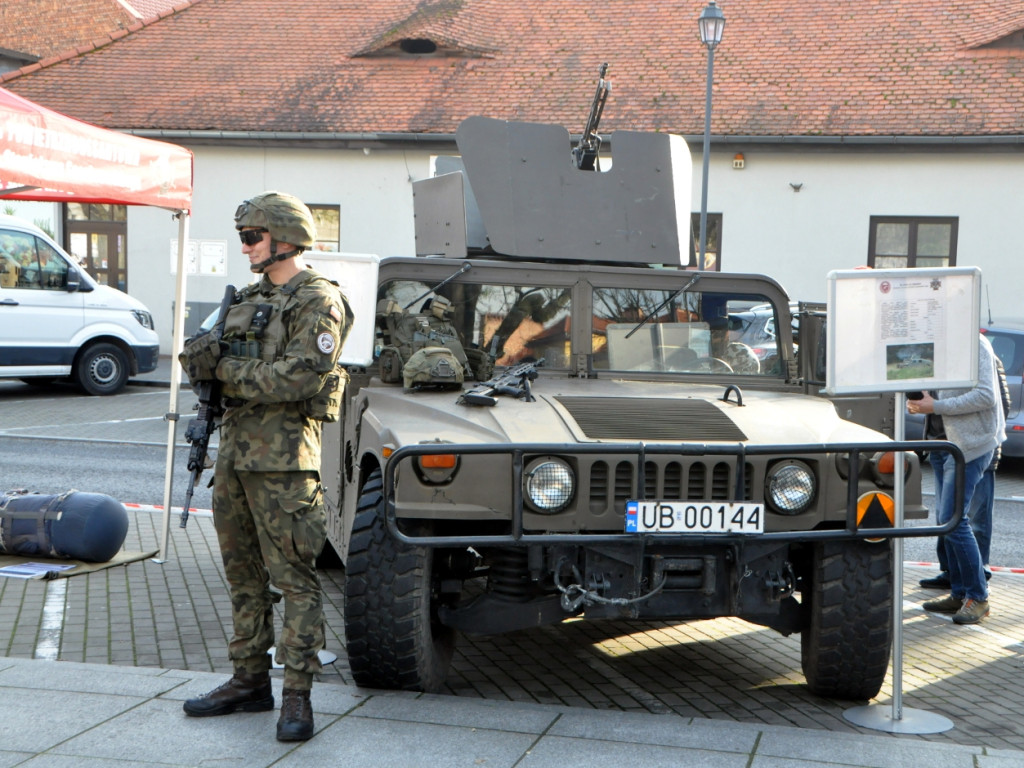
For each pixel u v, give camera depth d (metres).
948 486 6.25
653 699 4.82
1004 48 20.67
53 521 6.71
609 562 4.24
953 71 20.47
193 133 22.00
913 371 4.27
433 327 5.48
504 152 5.86
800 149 19.95
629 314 5.69
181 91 23.23
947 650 5.74
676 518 4.08
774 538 4.11
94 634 5.40
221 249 17.73
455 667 5.22
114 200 6.83
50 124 6.07
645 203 6.06
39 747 3.75
